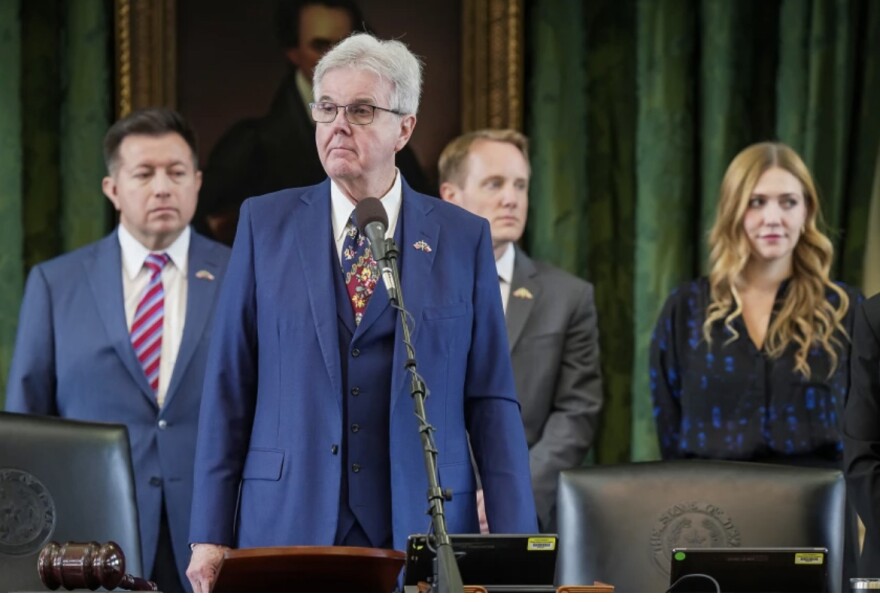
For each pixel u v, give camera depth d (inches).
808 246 501.4
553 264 589.0
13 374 506.9
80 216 579.2
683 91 593.0
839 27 589.3
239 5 576.1
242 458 347.3
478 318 351.3
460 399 345.7
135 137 522.3
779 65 593.3
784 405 487.5
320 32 576.4
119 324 505.4
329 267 343.0
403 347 336.5
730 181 506.9
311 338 338.0
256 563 260.4
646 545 335.6
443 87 577.9
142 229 516.4
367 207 297.9
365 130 339.9
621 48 597.0
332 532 331.9
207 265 521.0
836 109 587.8
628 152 595.5
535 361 529.0
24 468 343.0
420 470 334.6
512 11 579.2
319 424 335.9
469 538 268.1
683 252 588.4
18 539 338.0
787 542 334.3
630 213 594.2
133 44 572.7
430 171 575.2
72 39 581.0
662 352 505.4
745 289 501.4
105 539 346.3
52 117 582.2
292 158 574.9
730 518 336.5
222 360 347.6
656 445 575.2
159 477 491.2
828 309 495.2
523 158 547.2
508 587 270.2
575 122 593.3
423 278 343.9
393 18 577.9
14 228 573.9
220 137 573.6
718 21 592.7
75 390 501.0
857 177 587.8
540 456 518.3
